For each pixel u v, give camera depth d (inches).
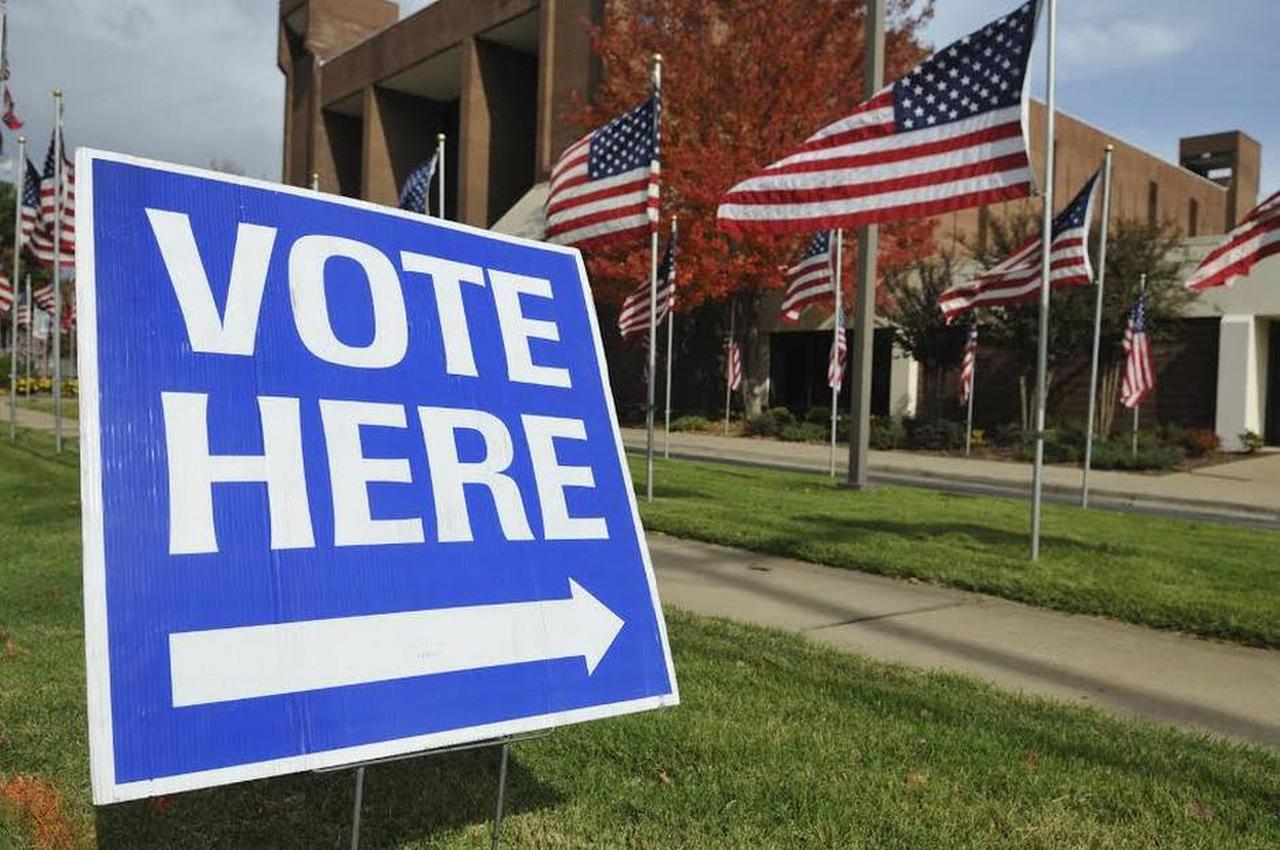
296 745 88.6
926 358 1088.8
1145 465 856.3
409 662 96.8
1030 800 137.7
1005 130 329.1
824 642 224.8
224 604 87.7
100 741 79.7
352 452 99.1
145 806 132.8
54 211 706.2
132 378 88.2
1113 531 407.5
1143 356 687.1
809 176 360.8
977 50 335.0
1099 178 461.7
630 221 424.8
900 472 827.4
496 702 101.3
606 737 157.2
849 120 357.1
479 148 1689.2
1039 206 1317.7
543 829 126.6
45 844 119.1
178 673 84.1
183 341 91.8
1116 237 990.4
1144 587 276.7
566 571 111.0
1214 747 161.0
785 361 1378.0
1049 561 315.3
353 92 1998.0
